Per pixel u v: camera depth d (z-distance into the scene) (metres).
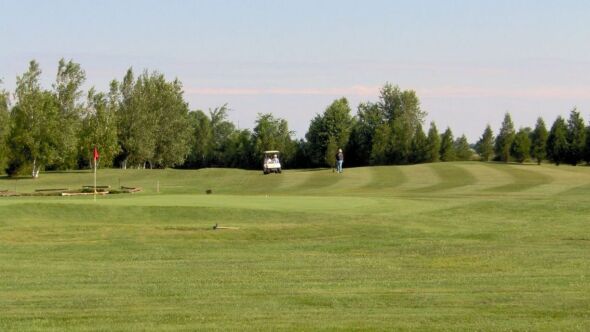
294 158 147.12
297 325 15.05
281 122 148.50
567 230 36.25
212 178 89.06
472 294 18.97
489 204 46.84
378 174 83.88
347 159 140.25
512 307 17.05
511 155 123.00
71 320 15.81
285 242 32.84
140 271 24.23
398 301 18.03
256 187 75.94
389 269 24.50
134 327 15.00
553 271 23.47
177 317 16.11
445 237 34.09
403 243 32.03
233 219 39.06
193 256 28.72
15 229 35.62
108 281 21.86
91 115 112.88
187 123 137.00
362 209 43.41
